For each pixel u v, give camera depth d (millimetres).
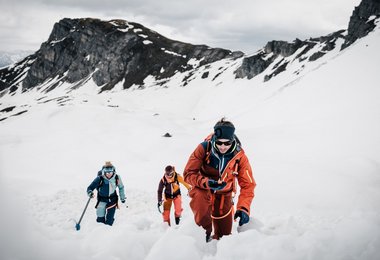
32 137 64938
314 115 56781
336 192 19422
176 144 51625
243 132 52406
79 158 44969
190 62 169000
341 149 32812
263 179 23281
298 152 34812
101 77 182375
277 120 63812
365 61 70312
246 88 114062
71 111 88562
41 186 22672
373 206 17297
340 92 61875
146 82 161750
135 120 78562
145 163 35375
